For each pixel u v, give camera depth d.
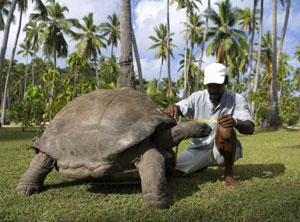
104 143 3.51
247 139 12.45
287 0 22.44
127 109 3.77
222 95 4.47
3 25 28.61
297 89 60.34
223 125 3.84
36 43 36.56
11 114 17.72
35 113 12.45
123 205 3.39
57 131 3.88
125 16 8.67
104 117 3.71
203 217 3.01
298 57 45.81
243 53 30.83
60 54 34.38
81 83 8.72
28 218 3.03
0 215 3.10
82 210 3.25
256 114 27.12
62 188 4.11
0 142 10.31
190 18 31.59
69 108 4.12
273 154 7.50
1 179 4.55
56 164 3.95
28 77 57.91
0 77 20.28
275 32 21.73
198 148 4.59
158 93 13.02
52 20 32.00
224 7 29.45
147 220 2.95
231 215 3.04
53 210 3.26
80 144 3.63
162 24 36.16
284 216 3.01
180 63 46.41
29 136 13.01
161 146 3.79
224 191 3.90
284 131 19.52
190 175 4.95
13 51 26.75
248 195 3.69
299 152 7.93
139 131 3.52
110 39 37.59
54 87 8.61
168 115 4.32
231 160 4.20
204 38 24.50
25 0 25.33
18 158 6.62
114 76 47.72
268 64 35.09
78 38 35.41
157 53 36.53
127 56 8.66
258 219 2.96
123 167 3.58
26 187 3.86
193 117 4.67
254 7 25.55
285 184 4.24
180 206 3.33
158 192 3.28
